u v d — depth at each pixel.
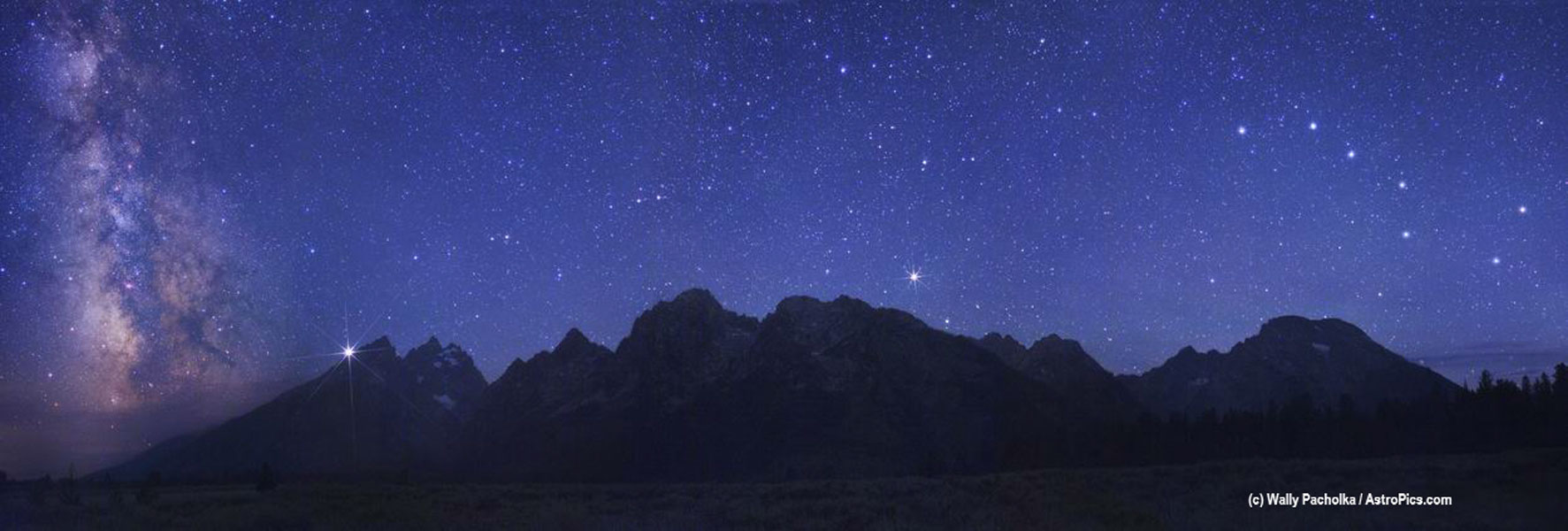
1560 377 74.75
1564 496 26.88
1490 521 21.45
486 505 37.31
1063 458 92.19
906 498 33.16
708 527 25.31
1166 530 22.17
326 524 26.98
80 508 31.02
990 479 44.59
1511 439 66.31
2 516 28.03
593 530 25.98
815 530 23.95
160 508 33.25
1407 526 20.84
